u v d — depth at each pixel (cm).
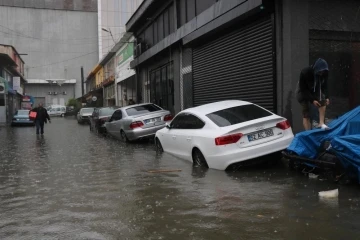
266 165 809
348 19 1023
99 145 1433
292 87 964
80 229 464
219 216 493
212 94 1441
